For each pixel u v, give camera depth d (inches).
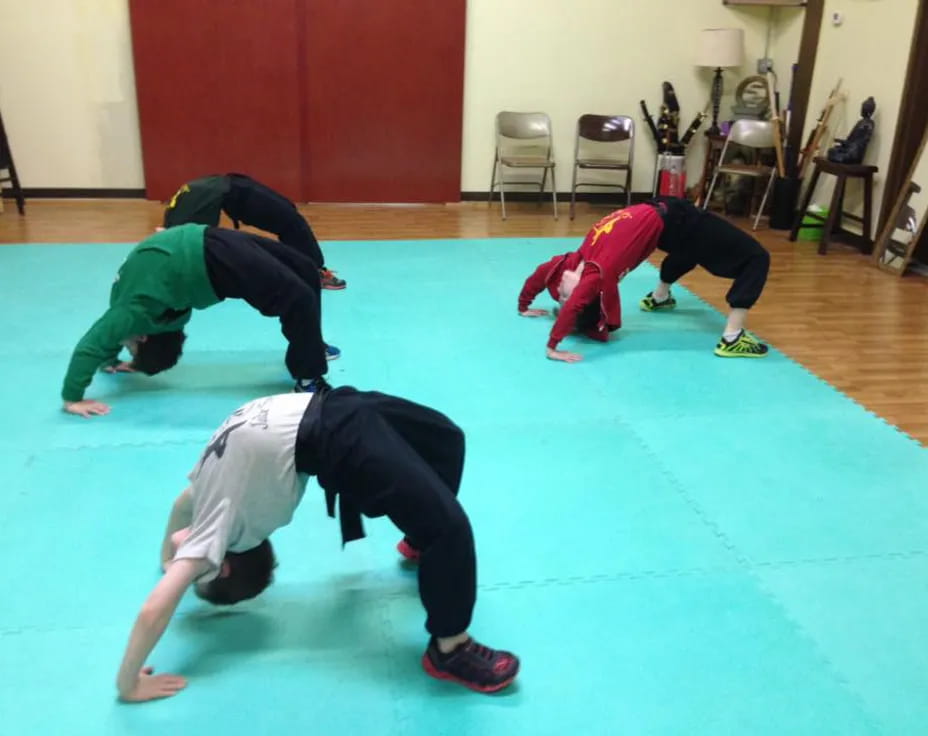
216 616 80.4
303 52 252.4
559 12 261.3
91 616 79.7
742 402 132.3
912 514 102.6
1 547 89.4
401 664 75.5
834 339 163.0
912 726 71.0
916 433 124.1
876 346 159.9
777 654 78.6
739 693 73.8
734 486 107.3
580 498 103.1
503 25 260.4
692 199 277.6
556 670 75.5
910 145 213.0
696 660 77.4
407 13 252.5
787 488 107.4
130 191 262.1
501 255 215.3
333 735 67.8
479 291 184.9
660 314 174.7
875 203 225.6
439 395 130.6
